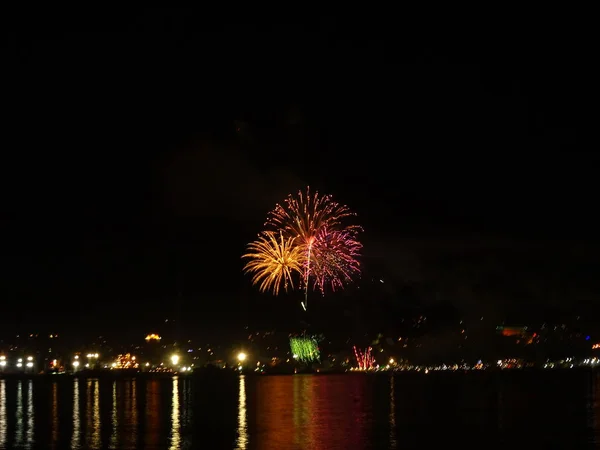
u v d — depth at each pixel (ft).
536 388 262.06
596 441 132.16
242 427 159.63
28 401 248.73
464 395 237.25
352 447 128.88
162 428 160.66
